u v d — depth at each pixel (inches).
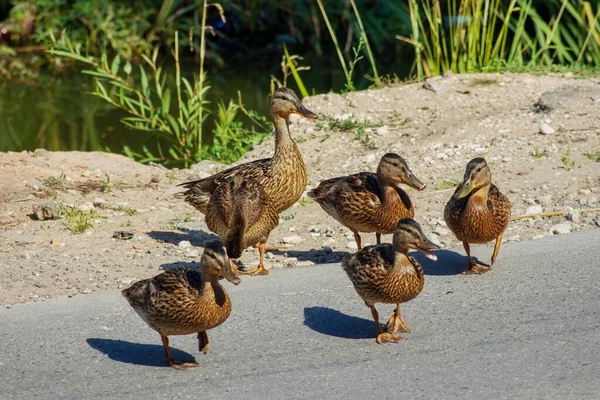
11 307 418.0
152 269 466.3
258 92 1015.0
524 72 804.6
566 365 341.1
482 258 467.2
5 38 1228.5
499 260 460.8
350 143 685.3
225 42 1256.8
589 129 652.7
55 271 461.4
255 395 326.3
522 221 519.5
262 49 1252.5
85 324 395.9
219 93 1011.9
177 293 338.0
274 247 505.0
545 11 1108.5
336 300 418.0
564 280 427.5
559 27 921.5
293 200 518.0
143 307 344.8
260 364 353.7
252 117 810.2
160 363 357.7
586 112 680.4
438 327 384.2
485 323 385.4
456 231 445.4
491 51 863.1
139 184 626.2
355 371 343.9
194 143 772.6
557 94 712.4
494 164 613.3
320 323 392.8
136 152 802.2
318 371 345.1
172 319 339.3
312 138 698.8
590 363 342.0
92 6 1240.8
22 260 474.6
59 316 404.5
